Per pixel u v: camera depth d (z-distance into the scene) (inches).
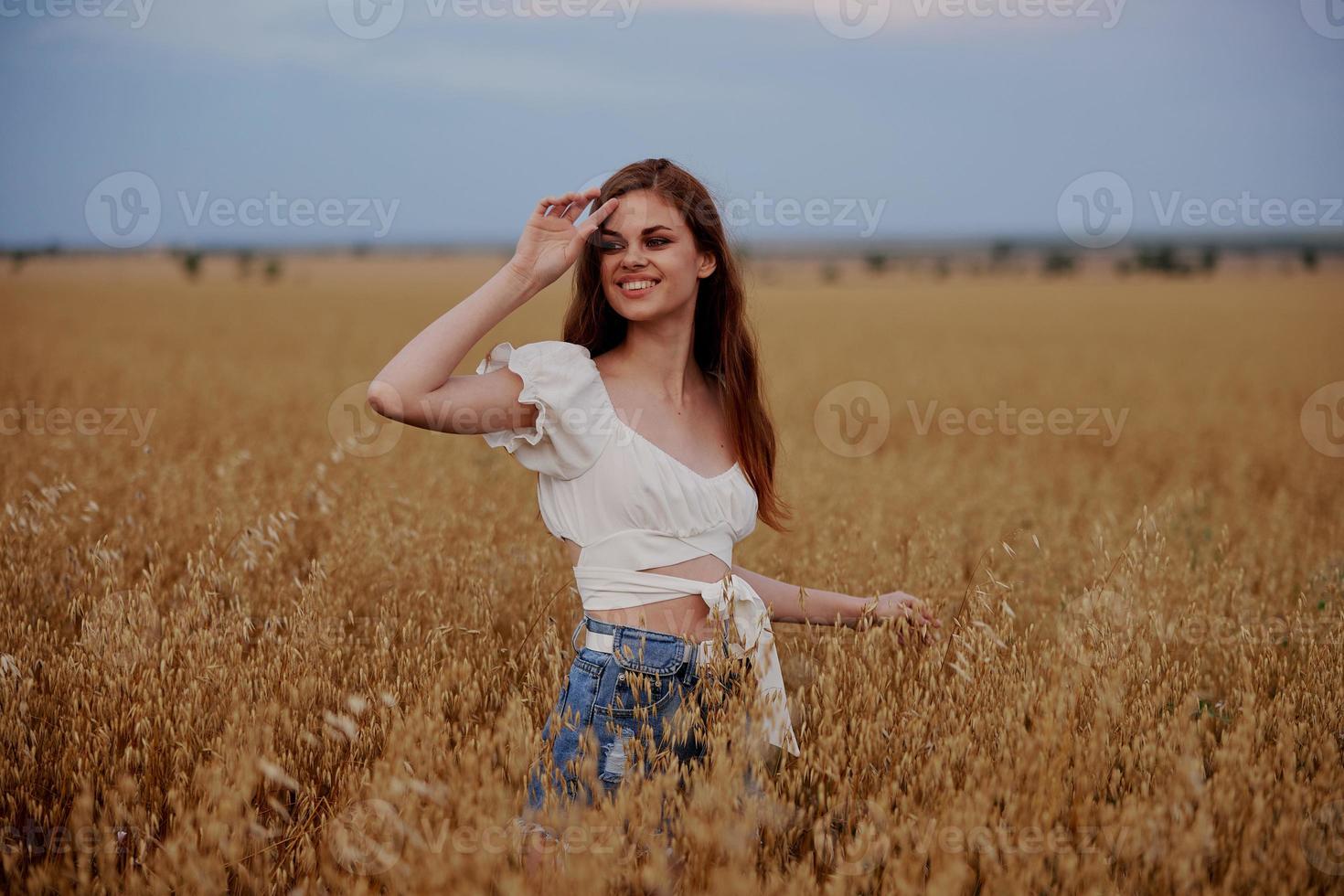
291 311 1246.9
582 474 99.3
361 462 260.8
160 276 2207.2
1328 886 90.4
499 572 163.3
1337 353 860.0
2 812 101.5
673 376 106.0
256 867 88.0
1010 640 129.0
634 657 96.4
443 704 111.7
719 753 87.1
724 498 102.7
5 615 140.1
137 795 99.2
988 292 1969.7
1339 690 122.2
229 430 370.9
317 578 141.9
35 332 855.7
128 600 136.9
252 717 107.3
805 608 119.0
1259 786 92.8
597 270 109.0
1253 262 2802.7
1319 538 243.6
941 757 97.3
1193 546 198.5
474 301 95.3
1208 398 564.4
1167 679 121.3
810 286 2260.1
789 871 88.5
